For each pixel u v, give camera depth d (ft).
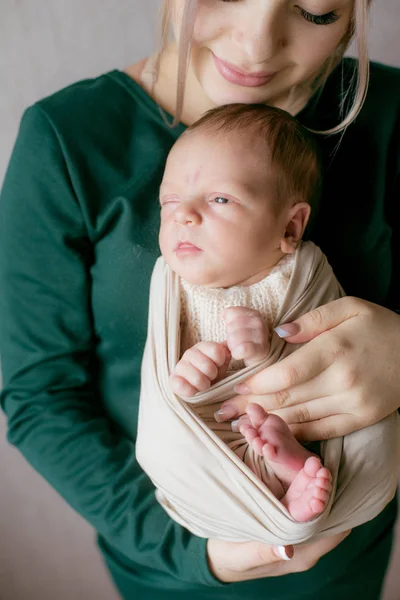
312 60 3.31
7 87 5.09
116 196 3.60
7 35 4.99
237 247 3.14
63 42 5.07
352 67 4.01
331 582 3.95
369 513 3.17
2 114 5.14
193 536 3.45
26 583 6.22
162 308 3.21
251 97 3.41
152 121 3.68
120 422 3.95
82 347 3.81
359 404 3.08
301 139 3.37
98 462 3.64
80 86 3.67
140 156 3.66
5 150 5.23
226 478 2.95
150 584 3.92
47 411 3.71
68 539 6.16
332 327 3.21
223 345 3.00
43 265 3.62
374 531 4.10
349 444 3.13
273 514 2.80
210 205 3.15
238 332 2.97
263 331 3.00
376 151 3.96
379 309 3.28
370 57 5.49
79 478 3.65
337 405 3.09
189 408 3.03
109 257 3.65
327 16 3.17
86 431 3.71
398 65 5.50
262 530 2.88
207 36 3.21
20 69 5.07
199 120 3.34
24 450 3.79
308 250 3.36
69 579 6.26
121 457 3.70
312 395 3.09
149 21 5.12
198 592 3.79
